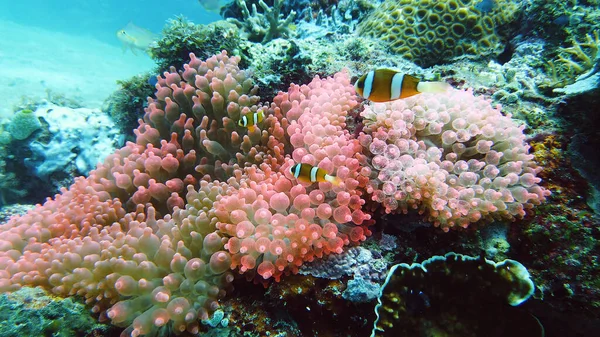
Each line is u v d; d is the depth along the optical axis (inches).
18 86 67.6
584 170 16.5
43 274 15.3
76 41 154.1
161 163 18.8
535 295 15.1
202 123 20.0
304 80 24.7
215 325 14.3
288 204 14.6
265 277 13.3
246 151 19.3
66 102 54.2
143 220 17.5
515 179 14.6
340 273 15.0
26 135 35.5
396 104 16.6
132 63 133.9
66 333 14.1
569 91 18.4
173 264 13.8
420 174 14.3
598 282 14.3
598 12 23.3
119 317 12.9
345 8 36.1
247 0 43.7
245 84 21.8
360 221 14.8
